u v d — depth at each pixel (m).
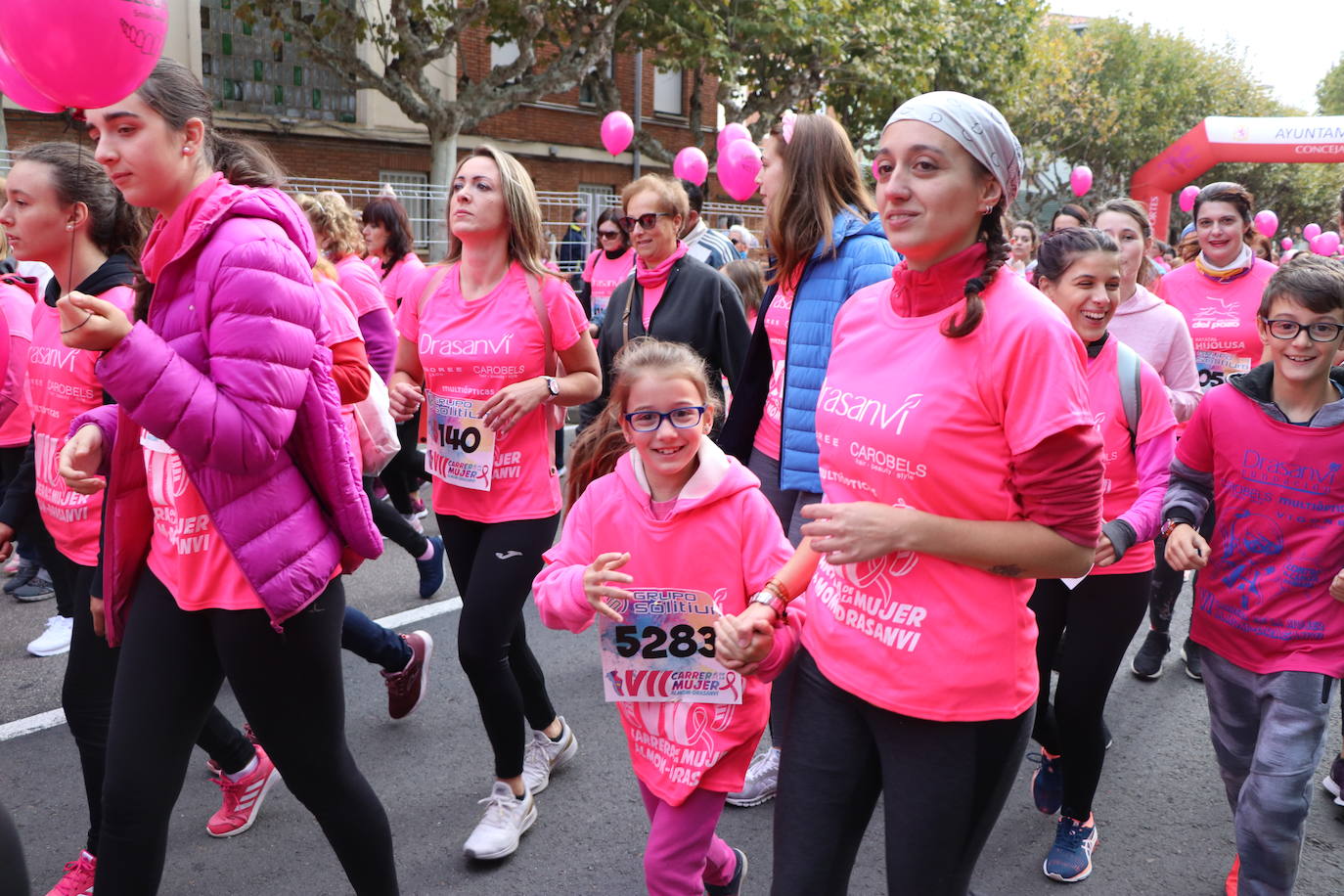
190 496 2.10
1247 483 2.68
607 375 4.58
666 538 2.34
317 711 2.24
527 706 3.48
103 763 2.76
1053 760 3.35
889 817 1.90
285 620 2.13
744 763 2.35
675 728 2.33
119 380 1.84
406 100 13.89
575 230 12.95
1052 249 3.04
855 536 1.79
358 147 17.38
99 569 2.43
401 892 2.93
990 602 1.81
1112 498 3.06
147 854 2.16
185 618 2.16
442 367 3.31
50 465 2.94
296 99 16.48
